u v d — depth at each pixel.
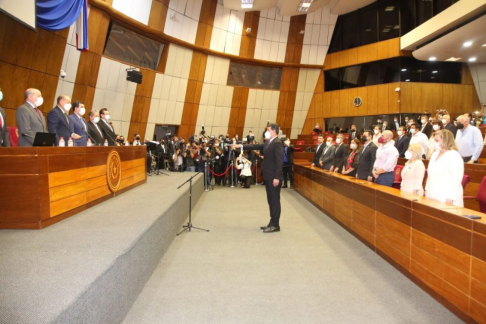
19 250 2.38
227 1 14.37
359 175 5.69
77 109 4.70
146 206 4.12
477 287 2.29
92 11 10.43
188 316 2.48
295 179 9.88
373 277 3.27
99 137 5.35
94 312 1.85
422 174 4.01
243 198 8.30
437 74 15.55
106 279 2.04
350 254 3.99
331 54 17.19
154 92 13.69
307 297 2.83
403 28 15.09
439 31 11.88
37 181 2.93
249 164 10.40
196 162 10.14
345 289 2.99
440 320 2.45
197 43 14.62
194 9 14.12
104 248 2.44
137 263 2.74
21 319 1.43
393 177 4.89
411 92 15.22
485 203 3.83
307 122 17.86
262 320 2.44
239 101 16.70
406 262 3.28
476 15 10.20
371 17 16.02
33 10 7.28
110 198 4.72
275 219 5.06
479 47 12.45
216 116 16.22
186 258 3.80
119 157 5.11
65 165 3.40
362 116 16.48
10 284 1.81
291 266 3.58
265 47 16.53
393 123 15.55
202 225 5.43
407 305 2.68
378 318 2.48
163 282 3.10
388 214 3.68
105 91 11.64
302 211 6.69
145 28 12.37
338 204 5.56
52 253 2.32
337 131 17.14
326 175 6.34
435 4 14.07
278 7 15.84
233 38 15.71
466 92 15.45
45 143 3.24
